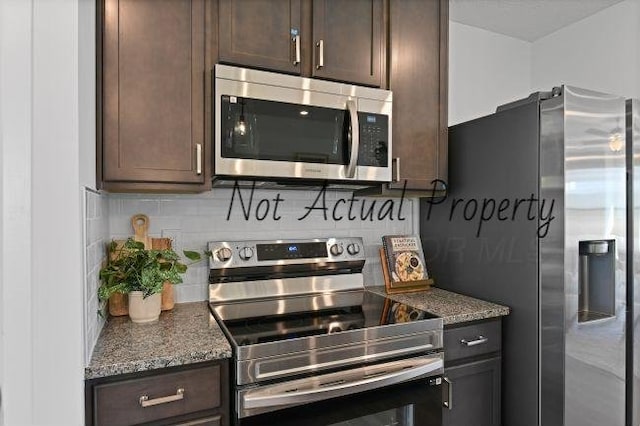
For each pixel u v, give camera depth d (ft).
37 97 3.29
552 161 5.18
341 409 4.43
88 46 3.95
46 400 3.34
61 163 3.36
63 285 3.37
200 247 6.08
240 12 5.12
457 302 6.06
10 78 3.22
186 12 4.83
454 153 6.79
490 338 5.69
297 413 4.22
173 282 4.92
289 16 5.39
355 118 5.55
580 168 5.12
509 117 5.79
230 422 4.11
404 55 6.24
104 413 3.61
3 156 3.19
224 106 4.90
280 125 5.20
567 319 5.05
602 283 5.52
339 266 6.68
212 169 4.94
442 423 5.25
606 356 5.34
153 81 4.65
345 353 4.53
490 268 6.12
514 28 8.45
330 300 6.18
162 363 3.79
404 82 6.24
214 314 5.32
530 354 5.46
